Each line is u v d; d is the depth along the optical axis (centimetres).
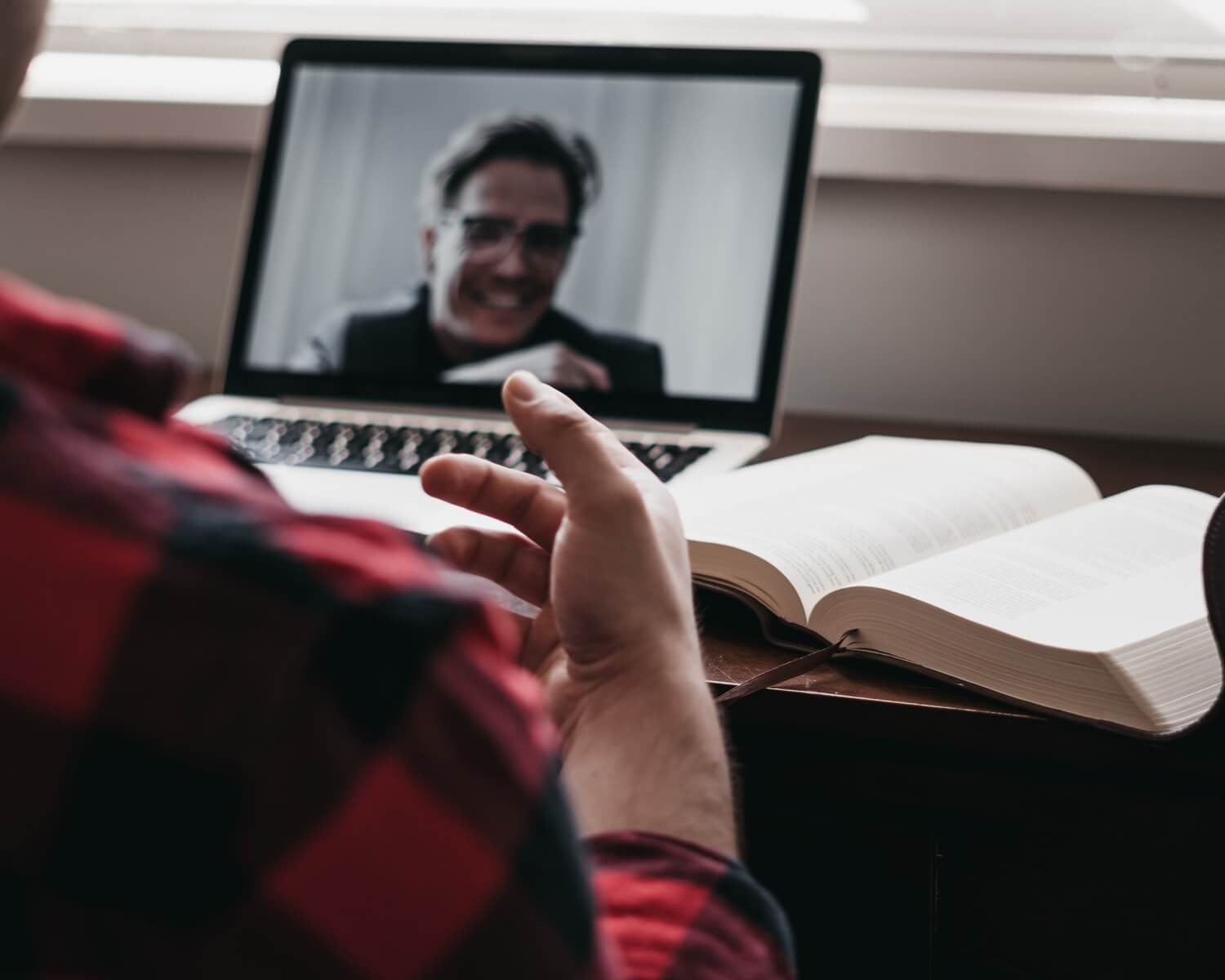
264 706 18
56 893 19
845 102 106
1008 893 53
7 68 25
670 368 86
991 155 96
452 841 20
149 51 117
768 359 85
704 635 58
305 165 93
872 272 102
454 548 48
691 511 63
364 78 93
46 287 116
